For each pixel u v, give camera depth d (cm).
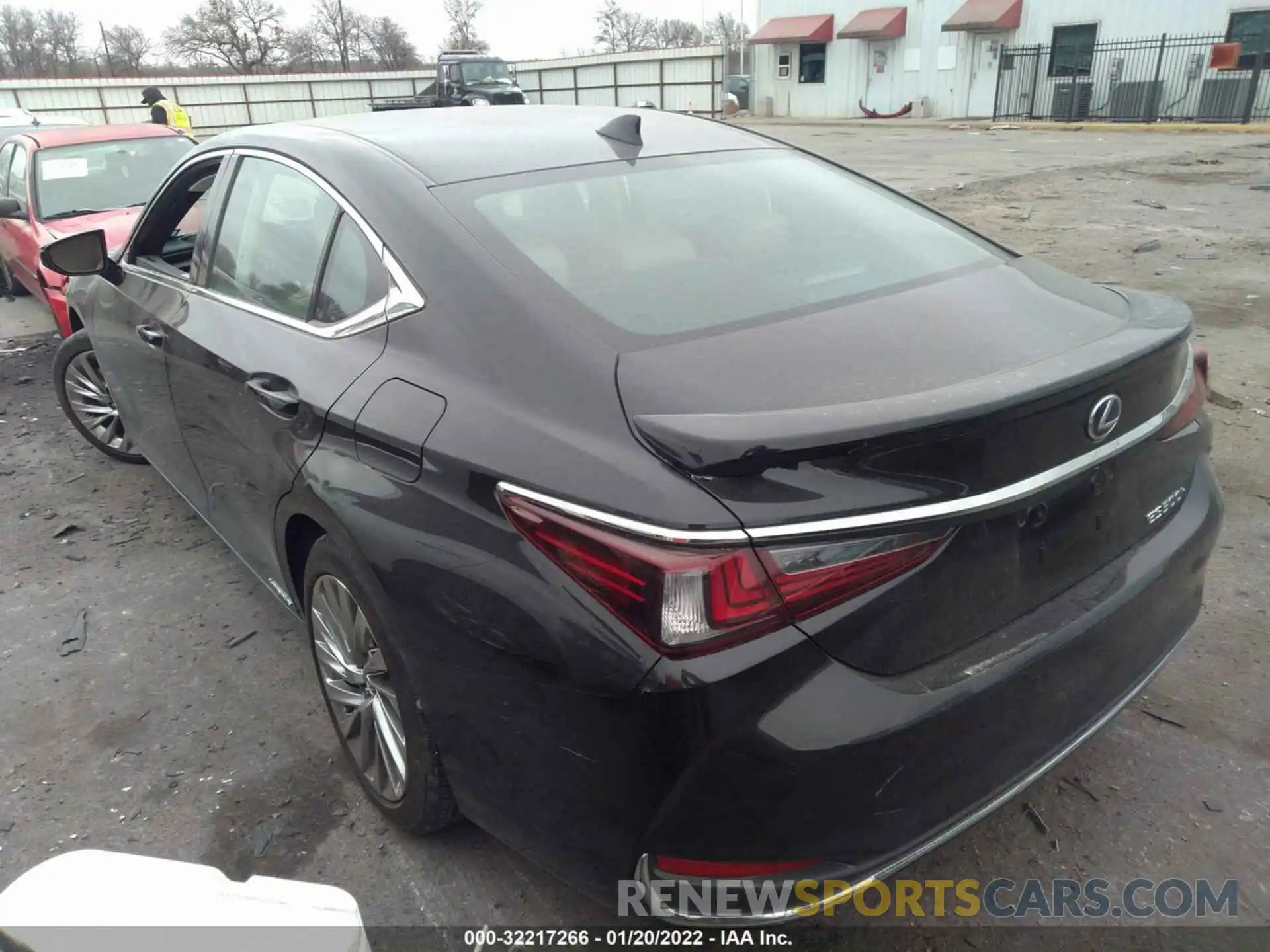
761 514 155
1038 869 228
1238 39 2314
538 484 171
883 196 291
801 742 158
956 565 171
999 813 243
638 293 210
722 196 259
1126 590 200
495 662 180
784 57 3384
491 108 311
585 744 169
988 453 167
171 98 3516
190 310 309
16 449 524
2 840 246
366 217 234
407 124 280
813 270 232
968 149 1930
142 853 241
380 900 226
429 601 190
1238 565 347
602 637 162
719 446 155
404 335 215
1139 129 2253
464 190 233
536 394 185
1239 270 785
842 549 158
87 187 688
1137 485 205
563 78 4066
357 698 244
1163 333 198
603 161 262
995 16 2673
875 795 165
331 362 230
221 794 261
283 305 264
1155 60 2459
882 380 179
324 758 274
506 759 187
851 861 168
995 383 169
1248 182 1305
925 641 170
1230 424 467
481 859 236
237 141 312
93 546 407
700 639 154
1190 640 306
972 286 229
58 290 579
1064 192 1270
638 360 185
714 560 153
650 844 167
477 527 181
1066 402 174
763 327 200
